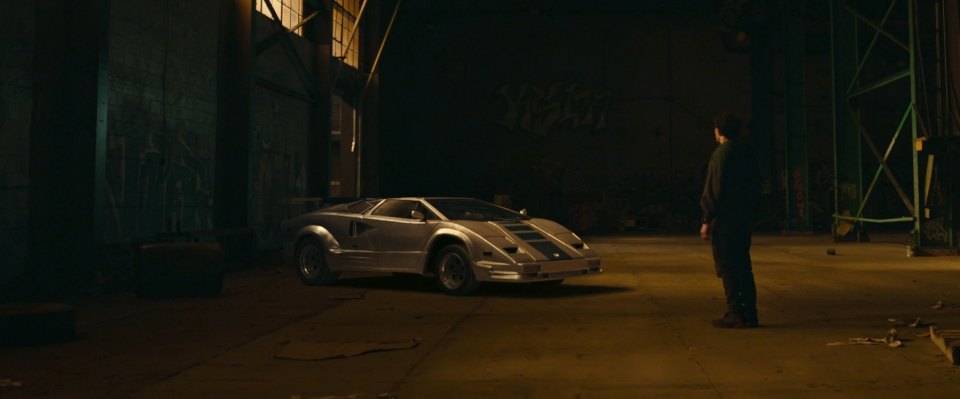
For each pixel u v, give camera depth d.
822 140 33.00
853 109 22.66
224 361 5.65
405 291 10.59
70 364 5.57
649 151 33.47
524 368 5.31
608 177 33.56
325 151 21.25
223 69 15.95
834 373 5.05
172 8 13.94
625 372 5.15
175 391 4.71
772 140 32.53
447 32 34.16
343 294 10.26
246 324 7.54
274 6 18.83
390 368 5.35
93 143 10.77
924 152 16.94
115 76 12.25
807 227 28.38
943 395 4.41
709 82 33.28
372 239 10.86
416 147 33.97
